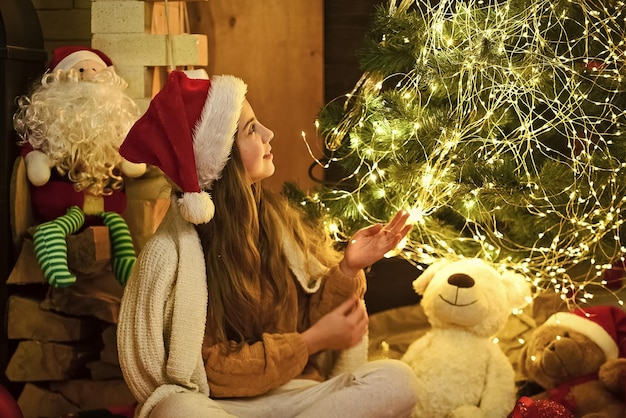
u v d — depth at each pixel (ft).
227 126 6.11
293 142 10.11
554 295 8.21
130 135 6.14
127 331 6.19
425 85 7.56
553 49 7.52
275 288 6.56
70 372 8.07
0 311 8.20
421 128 7.26
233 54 10.14
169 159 6.06
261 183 6.98
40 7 9.77
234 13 10.09
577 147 7.74
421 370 7.04
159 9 9.03
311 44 10.00
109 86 8.29
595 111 7.46
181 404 5.78
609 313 7.36
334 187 8.28
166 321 6.13
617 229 7.11
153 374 6.06
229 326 6.34
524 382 7.54
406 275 10.10
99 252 8.09
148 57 8.61
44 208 8.40
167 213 6.45
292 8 10.00
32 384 8.21
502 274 7.38
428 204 7.51
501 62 7.13
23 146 8.40
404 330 9.15
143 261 6.23
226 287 6.28
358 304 6.77
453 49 7.39
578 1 7.54
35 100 8.23
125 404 8.10
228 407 6.21
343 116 7.97
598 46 7.70
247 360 6.18
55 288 8.00
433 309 7.14
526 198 7.07
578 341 7.13
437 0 9.16
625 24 7.56
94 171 8.31
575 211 7.25
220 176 6.34
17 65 8.39
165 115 6.05
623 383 6.77
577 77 7.41
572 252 7.21
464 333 7.15
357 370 6.28
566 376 7.13
